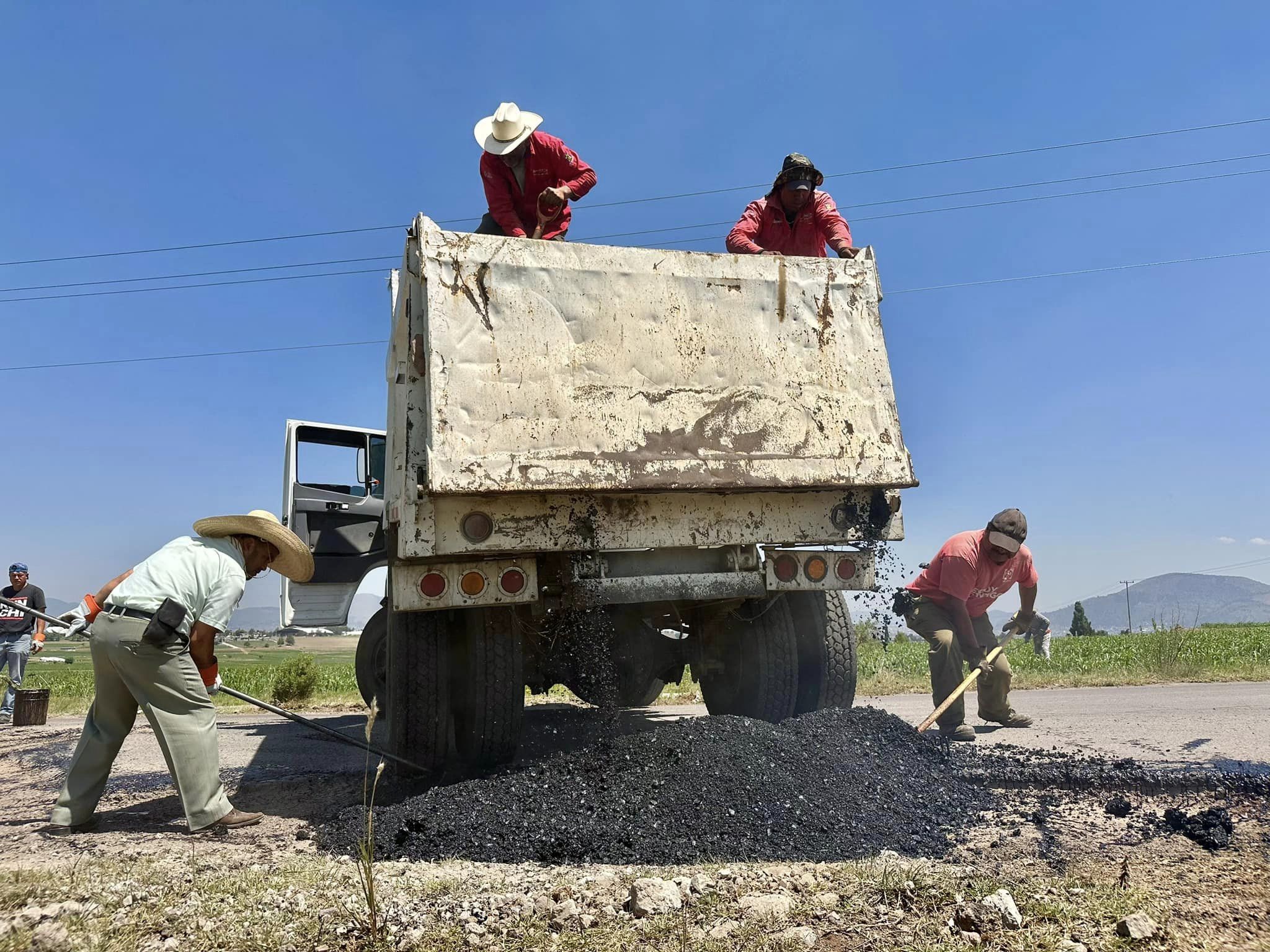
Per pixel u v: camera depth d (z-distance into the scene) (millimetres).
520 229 5805
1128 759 4543
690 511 4301
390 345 5023
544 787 3729
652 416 4137
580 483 3951
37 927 2232
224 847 3438
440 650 4602
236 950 2201
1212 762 4449
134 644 3686
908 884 2512
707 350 4281
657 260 4266
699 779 3613
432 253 3889
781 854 3113
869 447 4477
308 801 4418
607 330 4129
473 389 3865
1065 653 15750
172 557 3936
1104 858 2990
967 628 5738
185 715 3768
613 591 4215
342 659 24812
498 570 4141
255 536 4246
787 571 4547
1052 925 2252
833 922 2309
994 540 5664
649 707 8148
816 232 5773
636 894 2469
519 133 5672
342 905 2480
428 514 3912
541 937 2264
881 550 4758
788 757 3939
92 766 3852
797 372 4422
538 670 5371
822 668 5176
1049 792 4020
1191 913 2352
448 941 2242
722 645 5398
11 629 9000
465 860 3133
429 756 4621
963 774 4199
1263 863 2871
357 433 8609
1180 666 10188
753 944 2166
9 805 4547
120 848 3445
